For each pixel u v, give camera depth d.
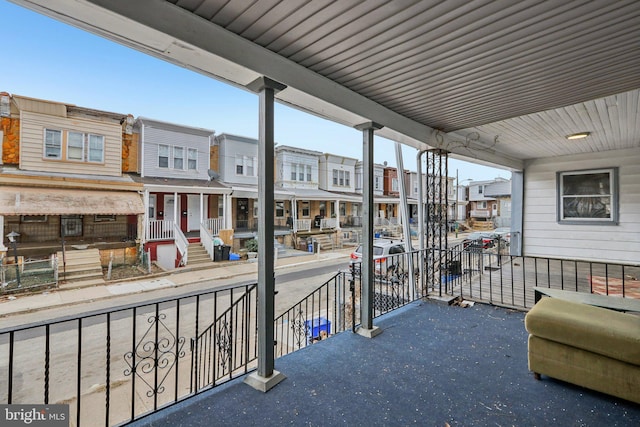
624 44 2.02
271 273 2.26
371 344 2.87
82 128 10.48
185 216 13.33
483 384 2.20
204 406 1.96
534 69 2.37
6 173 8.77
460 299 4.14
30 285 7.70
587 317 2.12
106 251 10.12
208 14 1.73
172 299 2.11
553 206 6.48
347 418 1.84
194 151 13.46
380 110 3.14
